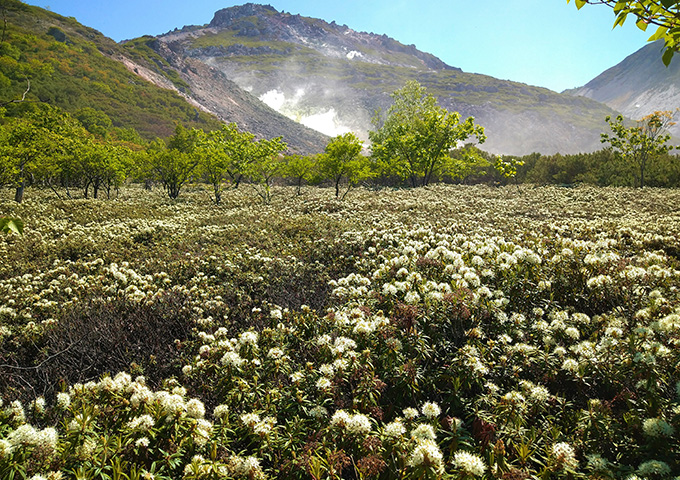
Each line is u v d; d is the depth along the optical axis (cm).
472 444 317
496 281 599
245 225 1543
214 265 967
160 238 1382
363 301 548
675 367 341
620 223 1167
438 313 464
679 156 3184
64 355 545
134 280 860
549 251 756
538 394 337
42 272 993
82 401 321
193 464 262
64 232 1447
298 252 1073
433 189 2919
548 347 410
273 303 727
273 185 4506
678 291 500
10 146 2261
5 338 598
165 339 591
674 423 294
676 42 259
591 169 3177
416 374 387
